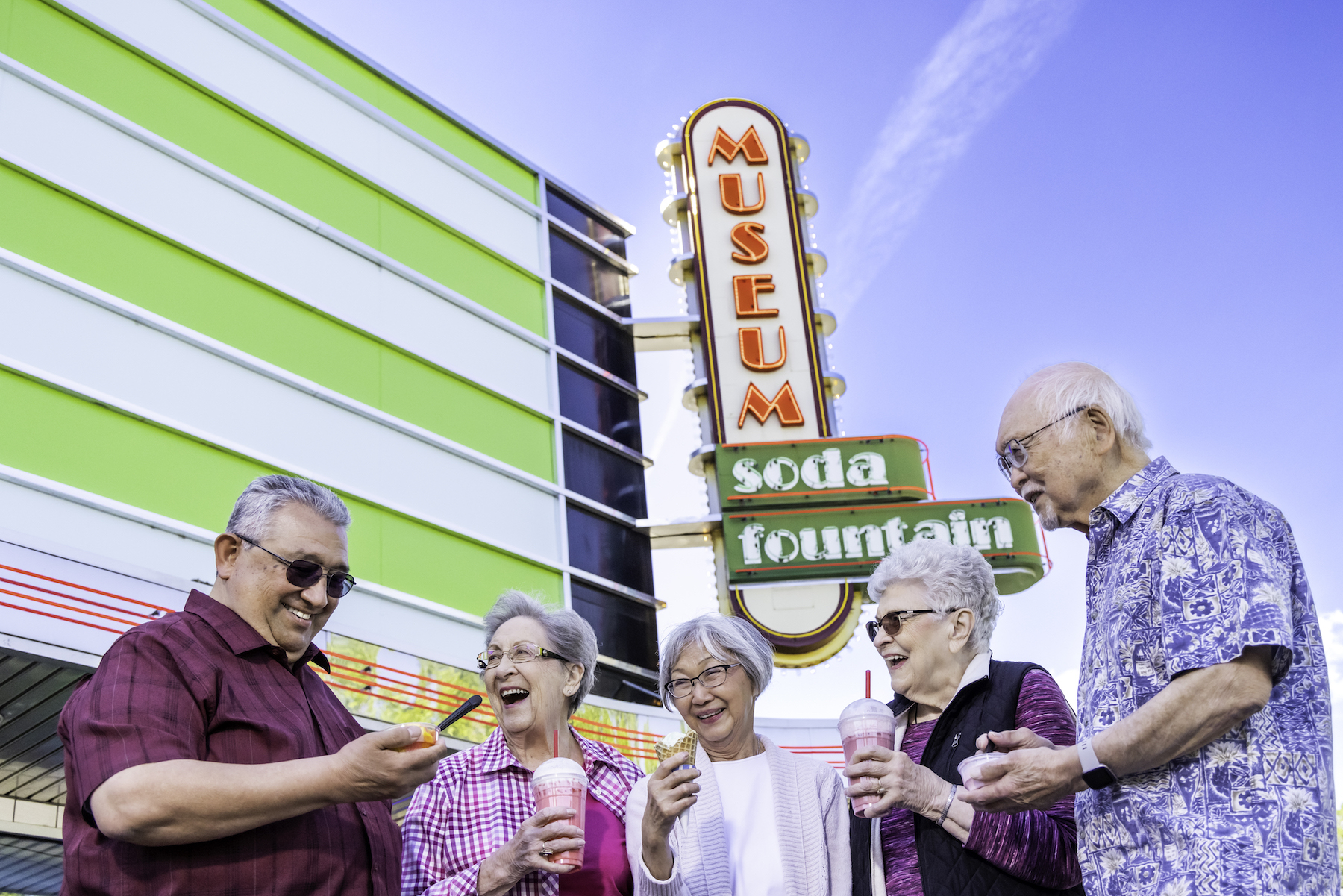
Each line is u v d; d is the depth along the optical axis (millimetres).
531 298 17453
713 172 20688
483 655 4770
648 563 17281
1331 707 3021
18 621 8312
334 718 3607
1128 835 3002
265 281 13289
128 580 9125
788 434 18516
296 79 14977
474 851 4250
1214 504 3051
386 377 14445
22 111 11438
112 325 11469
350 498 13258
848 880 4145
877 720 3648
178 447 11602
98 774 2855
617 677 15945
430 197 16328
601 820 4434
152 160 12633
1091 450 3391
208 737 3133
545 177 18688
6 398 10242
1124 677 3145
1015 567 16969
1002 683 3988
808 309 19578
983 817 3508
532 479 15812
